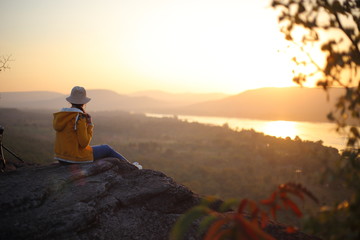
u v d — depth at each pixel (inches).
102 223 109.8
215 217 43.1
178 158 4338.1
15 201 103.7
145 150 4950.8
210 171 3331.7
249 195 2416.3
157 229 114.3
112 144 5492.1
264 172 2977.4
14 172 134.5
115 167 144.3
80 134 135.5
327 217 51.6
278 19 65.2
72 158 138.3
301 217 48.0
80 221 101.3
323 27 61.4
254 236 37.9
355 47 58.8
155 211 123.1
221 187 2753.4
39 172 132.6
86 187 123.1
